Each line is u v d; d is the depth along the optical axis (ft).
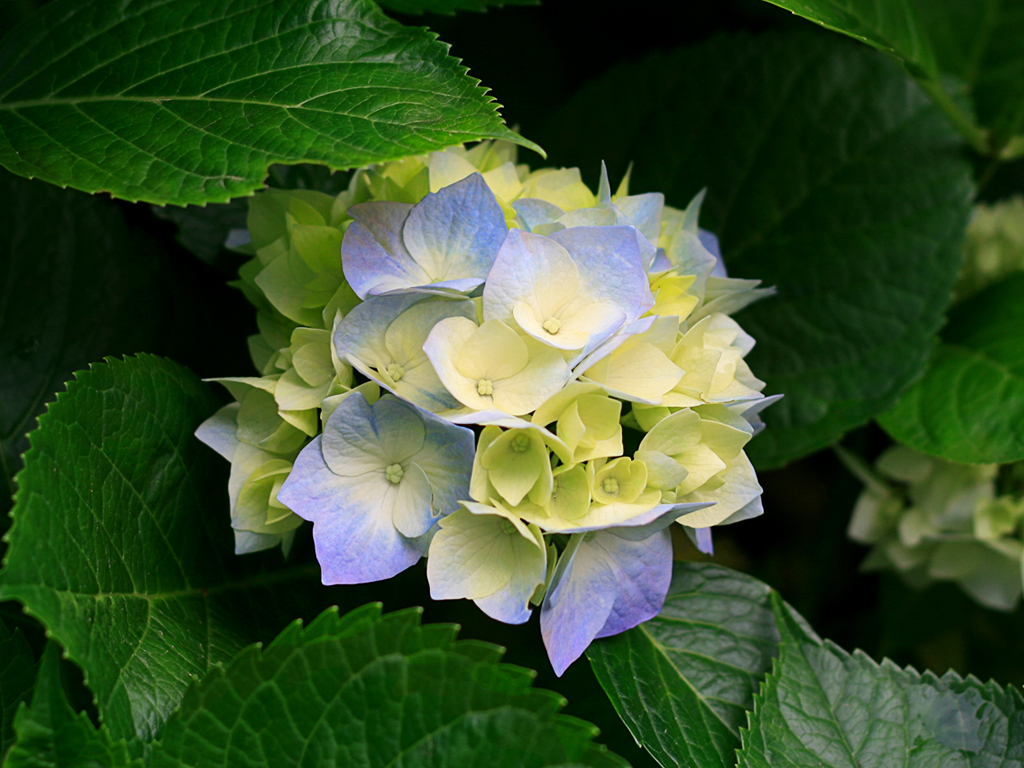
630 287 1.95
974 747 2.02
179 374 2.05
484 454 1.90
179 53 1.99
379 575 1.93
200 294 2.21
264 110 1.95
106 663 1.88
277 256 2.02
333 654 1.85
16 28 2.02
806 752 2.00
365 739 1.86
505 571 1.93
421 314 1.93
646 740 1.98
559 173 2.06
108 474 1.95
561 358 1.92
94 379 1.95
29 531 1.84
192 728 1.87
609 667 2.01
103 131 1.96
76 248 2.15
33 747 1.82
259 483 1.98
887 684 2.04
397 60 1.98
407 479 1.94
